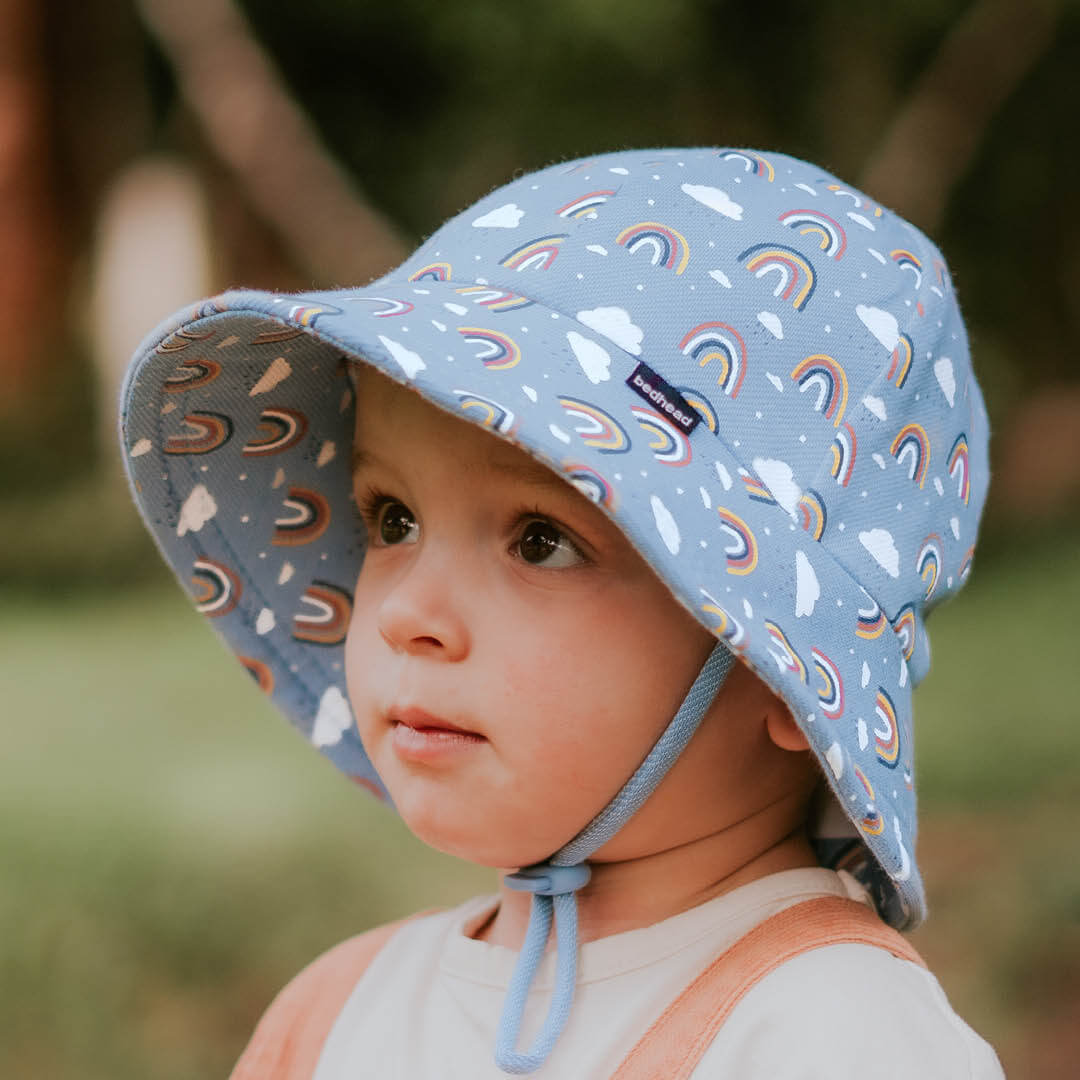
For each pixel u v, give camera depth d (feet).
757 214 5.00
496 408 4.23
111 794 19.57
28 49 46.37
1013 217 48.01
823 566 4.56
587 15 42.55
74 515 42.80
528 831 4.59
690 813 4.76
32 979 13.42
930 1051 4.31
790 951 4.54
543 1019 4.76
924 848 17.38
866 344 4.85
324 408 5.79
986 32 40.37
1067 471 42.75
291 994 5.74
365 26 48.19
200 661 29.66
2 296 46.98
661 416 4.53
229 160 42.27
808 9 44.06
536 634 4.52
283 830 17.71
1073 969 13.91
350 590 6.06
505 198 5.30
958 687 25.38
